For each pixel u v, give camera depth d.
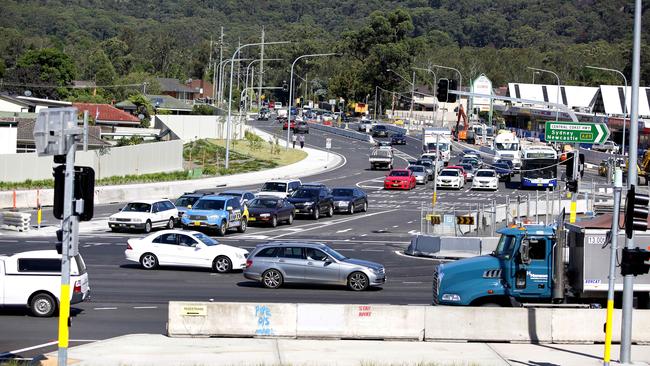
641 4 33.66
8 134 119.81
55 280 41.06
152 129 182.75
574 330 38.34
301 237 78.31
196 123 193.00
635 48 33.47
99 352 33.81
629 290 33.38
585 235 39.09
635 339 38.34
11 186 104.50
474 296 39.56
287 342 37.25
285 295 48.94
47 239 70.31
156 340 36.59
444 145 161.00
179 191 110.31
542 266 39.28
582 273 39.22
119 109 197.12
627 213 32.16
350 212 97.25
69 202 25.92
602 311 38.34
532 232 39.41
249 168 145.38
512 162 147.12
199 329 37.66
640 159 161.38
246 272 52.03
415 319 38.47
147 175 125.69
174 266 59.34
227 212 77.81
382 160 151.38
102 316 41.78
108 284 51.22
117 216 77.00
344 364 32.94
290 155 167.50
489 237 70.50
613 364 33.78
